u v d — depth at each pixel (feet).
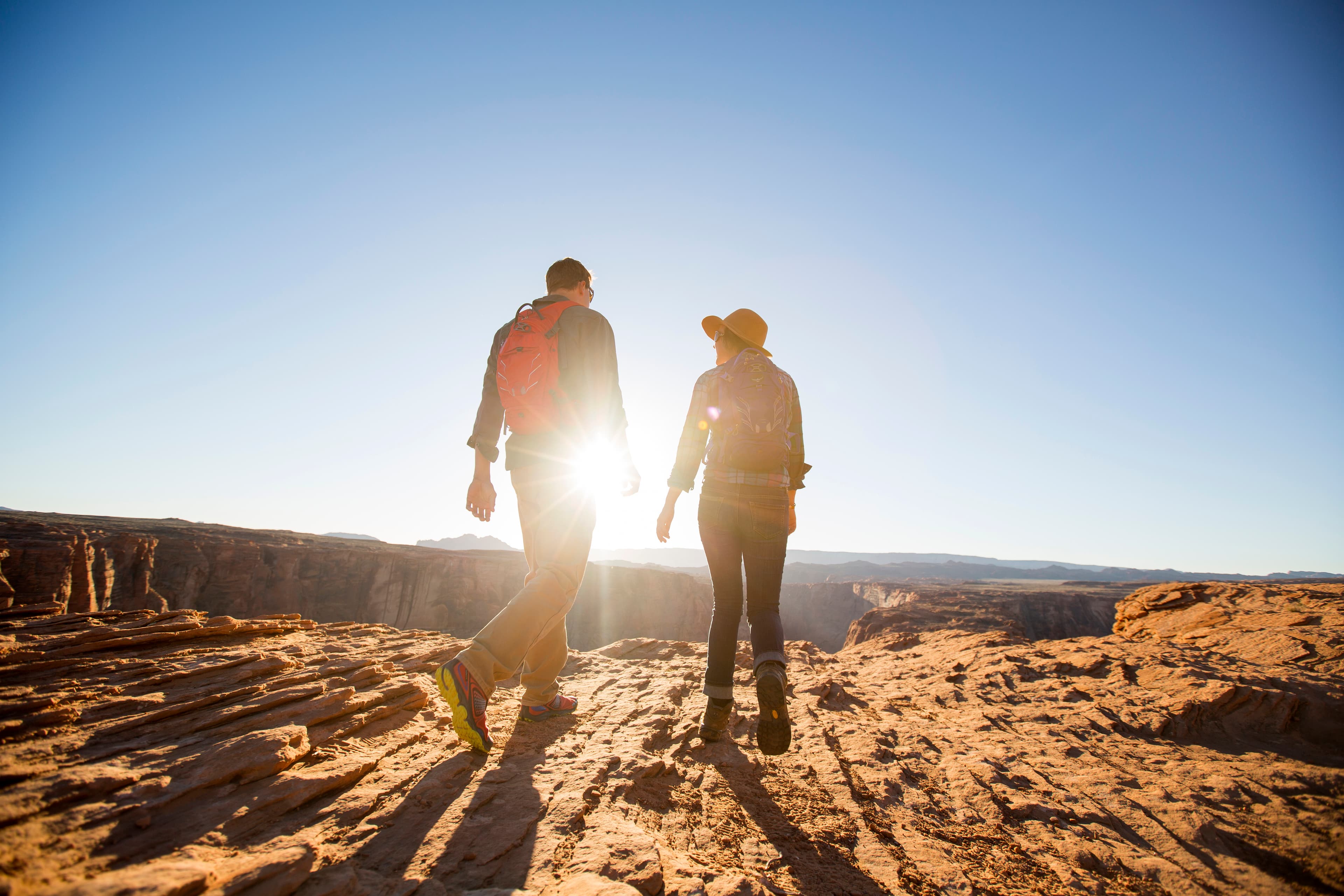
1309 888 4.58
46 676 6.02
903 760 7.22
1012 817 5.77
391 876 3.79
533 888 3.75
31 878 2.92
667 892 3.87
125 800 3.85
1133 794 6.34
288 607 217.56
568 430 6.84
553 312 7.14
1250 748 8.49
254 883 3.29
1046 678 12.61
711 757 6.97
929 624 202.49
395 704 6.97
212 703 5.79
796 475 8.27
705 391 7.83
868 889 4.37
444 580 245.86
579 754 6.36
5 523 161.07
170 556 203.21
